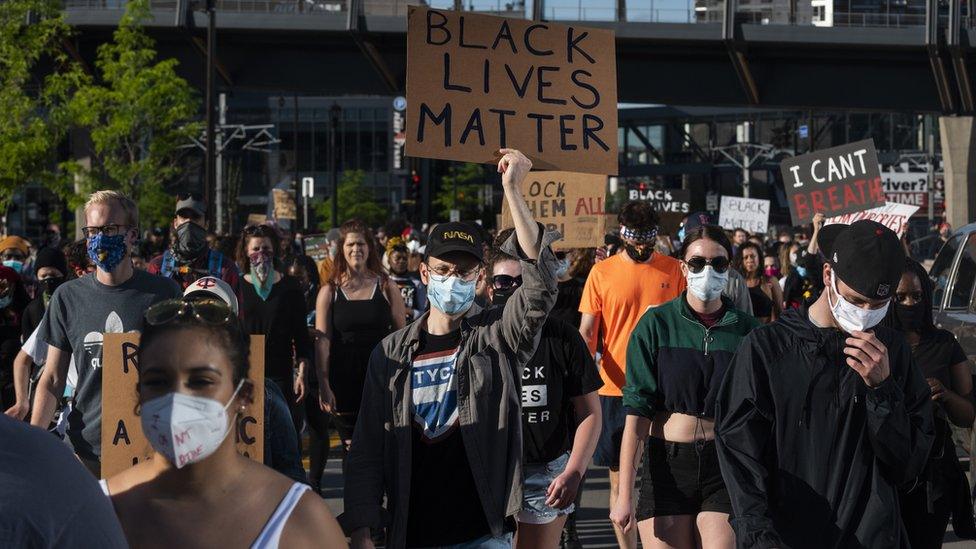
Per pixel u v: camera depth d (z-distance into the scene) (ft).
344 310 27.50
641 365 18.79
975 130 137.80
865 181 36.88
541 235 15.01
